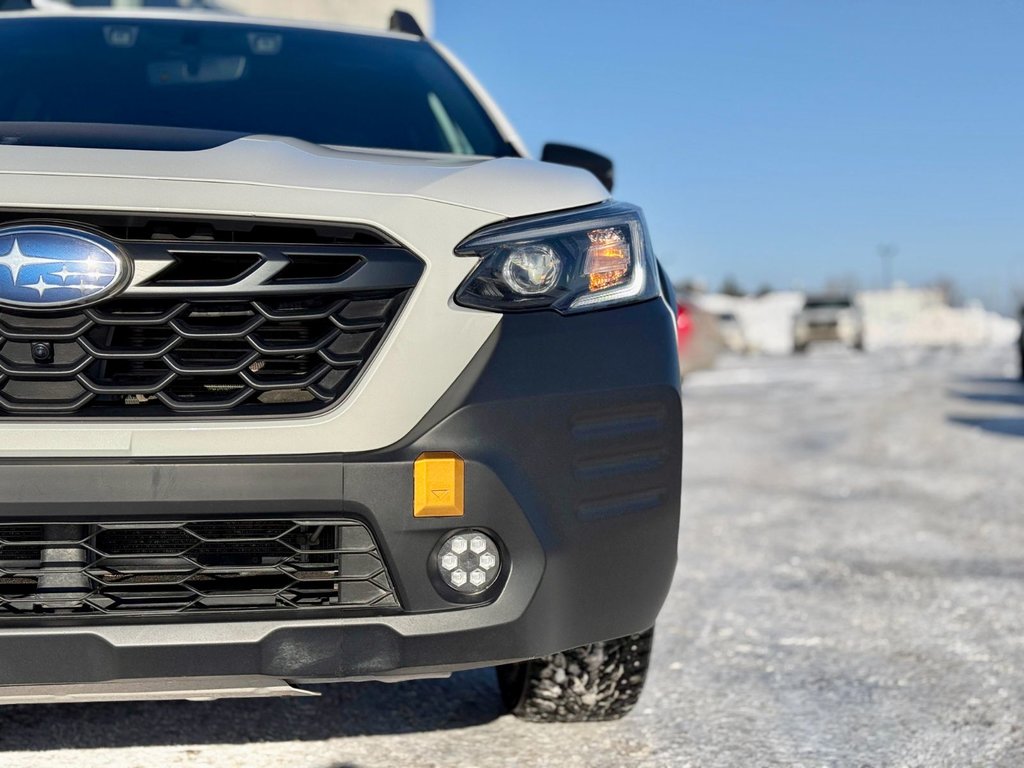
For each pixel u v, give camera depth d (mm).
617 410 2305
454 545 2209
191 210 2146
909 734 2795
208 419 2109
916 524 5516
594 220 2381
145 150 2271
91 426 2072
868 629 3715
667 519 2385
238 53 3533
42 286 2094
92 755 2574
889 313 75312
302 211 2180
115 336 2129
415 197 2248
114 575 2141
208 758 2576
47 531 2109
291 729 2771
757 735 2779
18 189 2123
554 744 2701
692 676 3225
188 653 2115
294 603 2195
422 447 2160
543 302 2275
